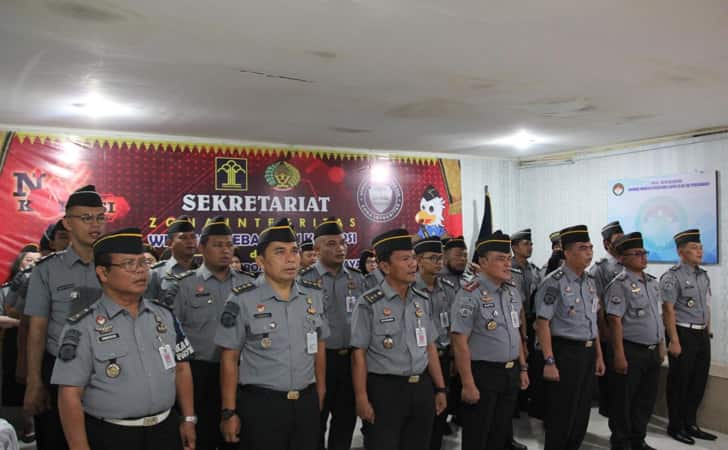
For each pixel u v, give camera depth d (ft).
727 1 8.01
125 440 6.79
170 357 7.36
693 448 13.41
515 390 10.78
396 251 9.39
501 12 8.31
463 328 10.36
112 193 17.60
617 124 17.28
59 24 8.62
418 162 22.93
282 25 8.73
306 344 8.46
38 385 8.41
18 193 16.38
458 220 23.70
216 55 10.18
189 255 11.86
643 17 8.61
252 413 8.05
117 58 10.27
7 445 6.78
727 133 17.89
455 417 15.02
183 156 18.65
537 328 11.88
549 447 11.92
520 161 25.11
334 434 12.12
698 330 14.06
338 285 12.44
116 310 7.07
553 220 23.85
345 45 9.70
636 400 13.21
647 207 20.33
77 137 17.17
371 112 15.12
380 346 9.24
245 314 8.29
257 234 19.77
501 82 12.23
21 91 12.54
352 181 21.58
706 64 11.07
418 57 10.44
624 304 12.75
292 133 18.20
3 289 14.32
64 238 11.85
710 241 18.48
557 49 10.08
